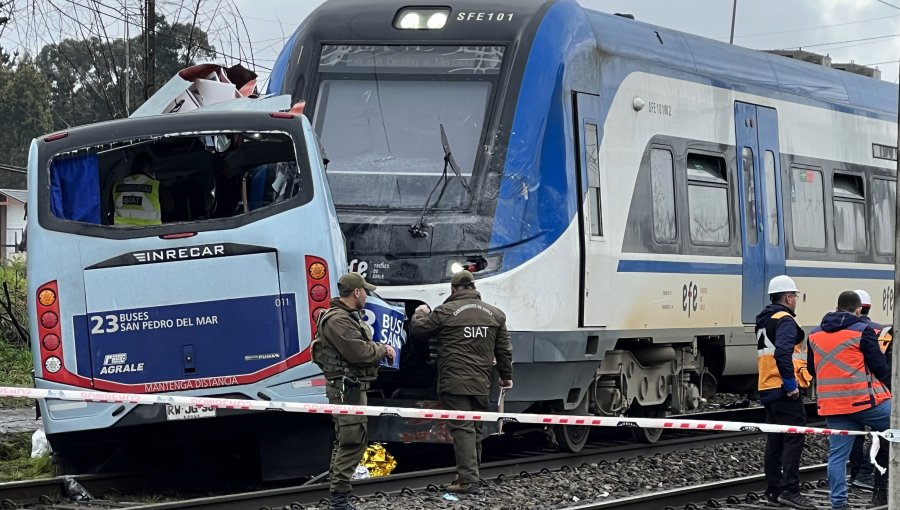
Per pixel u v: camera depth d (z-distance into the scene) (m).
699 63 22.52
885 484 17.00
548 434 20.45
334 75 19.36
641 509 15.56
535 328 18.22
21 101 73.12
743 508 16.25
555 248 18.52
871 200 27.83
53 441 16.67
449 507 15.41
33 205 16.08
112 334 15.95
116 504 15.62
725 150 23.02
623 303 20.12
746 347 23.62
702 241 22.22
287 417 16.58
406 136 18.78
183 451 19.05
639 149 20.69
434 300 17.86
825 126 26.17
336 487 14.38
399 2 19.64
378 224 18.22
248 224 15.98
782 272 24.42
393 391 19.30
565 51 19.11
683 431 25.14
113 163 16.92
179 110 18.22
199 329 15.98
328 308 14.87
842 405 15.78
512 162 18.28
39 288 16.00
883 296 28.11
